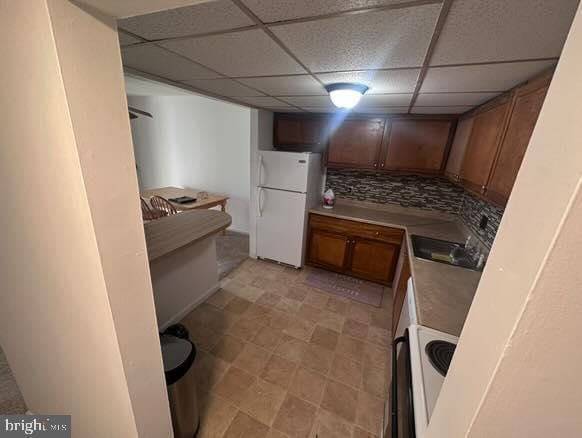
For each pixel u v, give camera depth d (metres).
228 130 4.43
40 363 1.12
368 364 2.02
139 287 0.78
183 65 1.40
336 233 3.15
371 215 3.09
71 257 0.71
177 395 1.28
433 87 1.53
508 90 1.43
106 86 0.60
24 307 1.00
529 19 0.76
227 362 1.98
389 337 2.31
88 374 0.92
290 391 1.77
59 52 0.50
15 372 1.32
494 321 0.37
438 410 0.55
